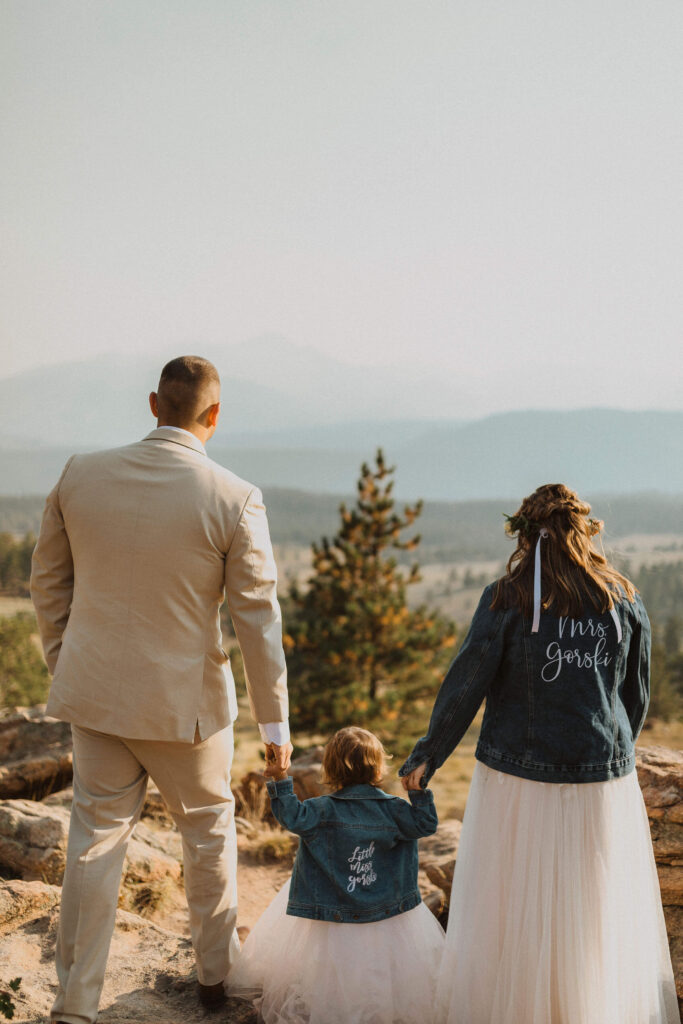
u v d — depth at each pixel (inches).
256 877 187.9
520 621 104.2
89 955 100.7
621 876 102.5
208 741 105.9
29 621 1363.2
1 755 241.8
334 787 119.8
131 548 102.6
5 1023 103.2
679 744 1537.9
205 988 112.7
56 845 157.1
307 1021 108.7
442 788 635.5
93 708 101.9
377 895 114.0
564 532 105.3
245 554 104.7
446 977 108.9
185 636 103.7
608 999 99.7
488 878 105.0
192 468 106.0
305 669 745.6
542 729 102.4
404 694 727.7
